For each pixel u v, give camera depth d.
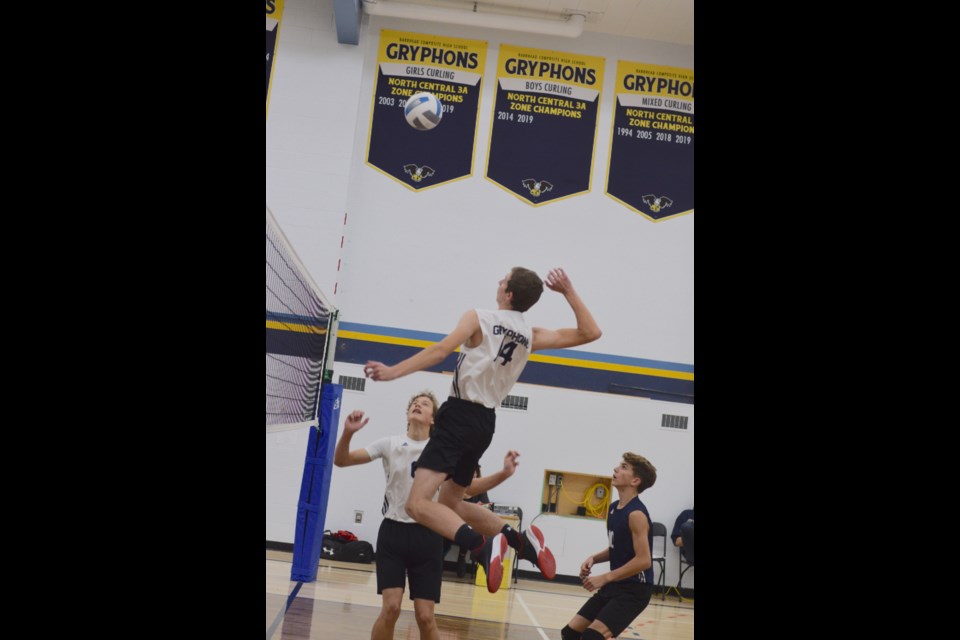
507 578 7.62
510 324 5.75
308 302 6.20
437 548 4.37
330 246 8.04
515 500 8.16
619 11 8.16
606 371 8.34
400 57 8.46
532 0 8.11
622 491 4.88
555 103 8.53
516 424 8.25
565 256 8.41
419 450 5.42
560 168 8.48
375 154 8.37
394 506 4.42
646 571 4.74
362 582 6.91
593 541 8.06
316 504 6.64
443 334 8.25
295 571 6.58
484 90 8.50
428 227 8.35
